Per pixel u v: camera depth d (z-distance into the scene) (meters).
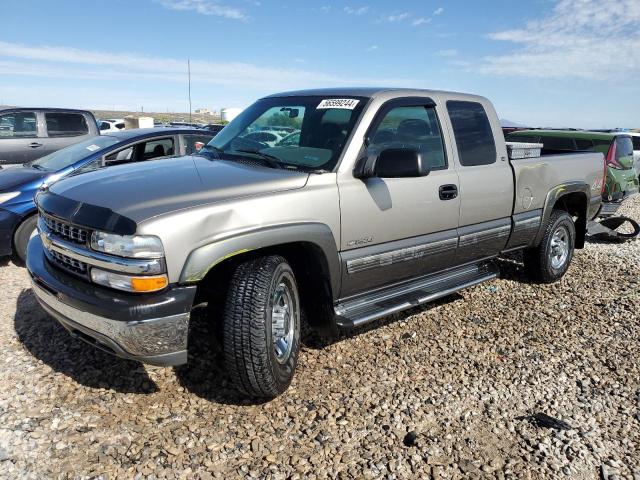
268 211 3.10
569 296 5.45
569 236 5.86
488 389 3.54
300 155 3.73
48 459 2.70
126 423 3.02
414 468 2.75
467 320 4.72
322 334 3.85
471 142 4.60
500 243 4.96
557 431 3.10
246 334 2.97
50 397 3.23
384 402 3.33
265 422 3.08
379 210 3.72
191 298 2.82
